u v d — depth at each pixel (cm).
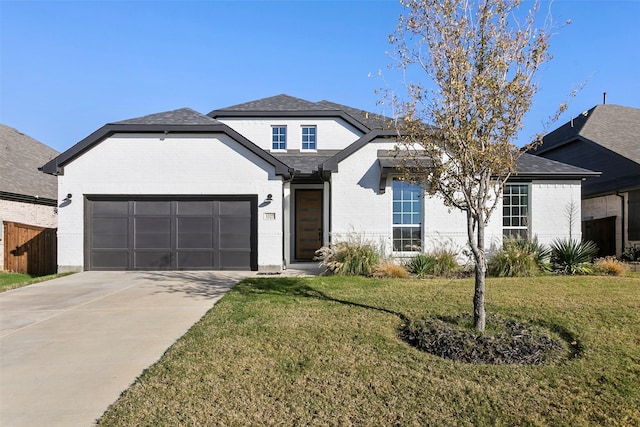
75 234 1205
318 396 375
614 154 1570
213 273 1163
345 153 1204
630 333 551
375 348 500
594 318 621
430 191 570
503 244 1191
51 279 1066
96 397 382
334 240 1205
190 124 1199
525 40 534
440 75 538
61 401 374
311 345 509
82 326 618
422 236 1220
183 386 395
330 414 343
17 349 516
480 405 359
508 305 705
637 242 1431
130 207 1223
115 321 646
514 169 567
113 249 1222
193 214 1229
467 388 390
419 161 601
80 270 1201
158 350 511
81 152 1206
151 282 1009
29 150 2041
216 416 340
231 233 1230
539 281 950
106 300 802
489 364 454
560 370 432
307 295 813
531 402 364
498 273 1078
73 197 1205
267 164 1220
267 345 509
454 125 532
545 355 480
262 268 1207
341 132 1636
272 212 1214
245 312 674
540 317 630
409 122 563
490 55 522
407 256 1202
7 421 338
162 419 335
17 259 1393
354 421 333
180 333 579
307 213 1427
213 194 1218
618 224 1521
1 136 1986
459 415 342
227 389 389
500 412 347
